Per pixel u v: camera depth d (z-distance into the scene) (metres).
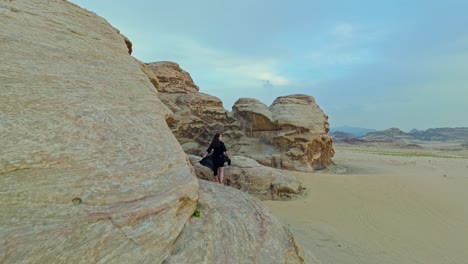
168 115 9.25
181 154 7.20
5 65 5.87
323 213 15.38
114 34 11.01
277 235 7.38
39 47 7.17
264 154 30.66
